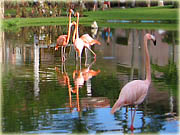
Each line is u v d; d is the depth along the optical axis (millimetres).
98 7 61844
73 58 14344
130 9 54062
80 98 8391
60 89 9266
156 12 44250
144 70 11836
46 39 20469
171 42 19219
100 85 9711
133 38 21250
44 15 39438
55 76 10875
